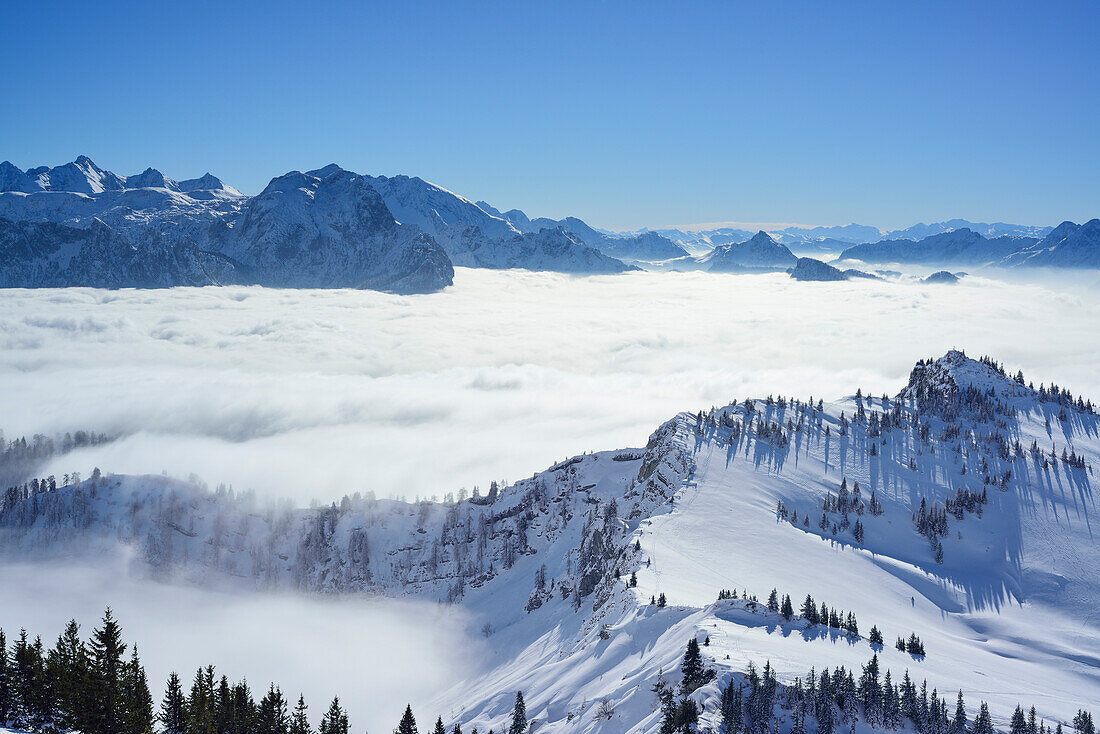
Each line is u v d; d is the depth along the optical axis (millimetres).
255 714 113750
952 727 101125
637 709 108500
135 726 96375
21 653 100750
